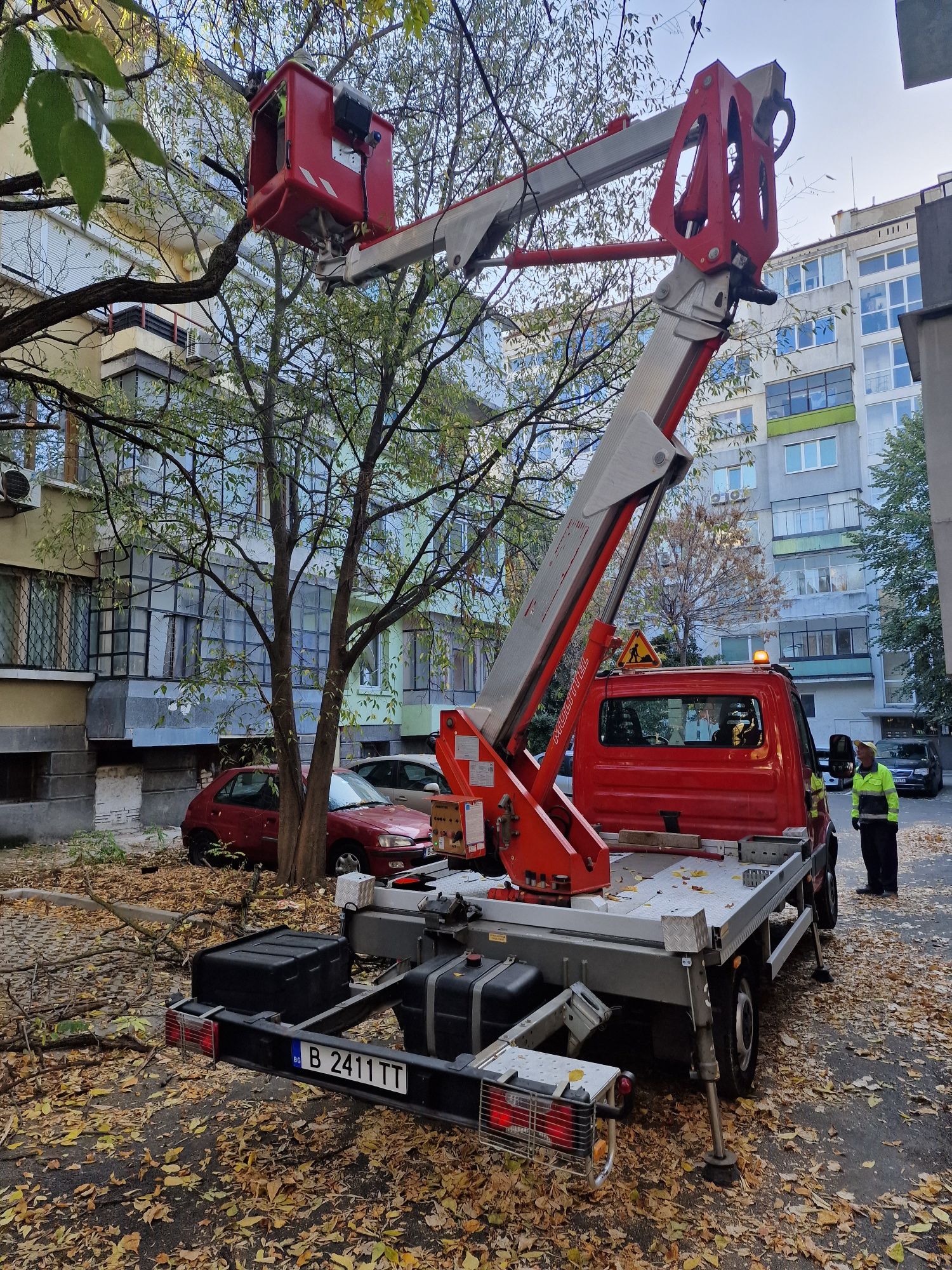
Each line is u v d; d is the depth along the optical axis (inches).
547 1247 123.0
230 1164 146.8
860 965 277.9
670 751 254.2
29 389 308.8
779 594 1120.2
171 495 369.7
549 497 375.2
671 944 137.2
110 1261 120.2
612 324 346.0
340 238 168.9
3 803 556.1
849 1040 209.3
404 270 339.6
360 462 371.2
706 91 146.3
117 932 297.9
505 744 171.2
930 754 970.7
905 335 305.1
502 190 165.5
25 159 492.1
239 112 362.6
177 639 616.1
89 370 580.1
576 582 164.7
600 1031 175.2
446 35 321.7
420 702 903.7
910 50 227.6
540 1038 129.6
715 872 205.8
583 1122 100.6
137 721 579.5
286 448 390.6
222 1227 128.6
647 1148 152.3
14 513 541.6
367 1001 155.8
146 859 465.4
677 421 161.8
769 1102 171.9
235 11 262.4
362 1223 128.7
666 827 248.4
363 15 233.3
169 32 244.2
